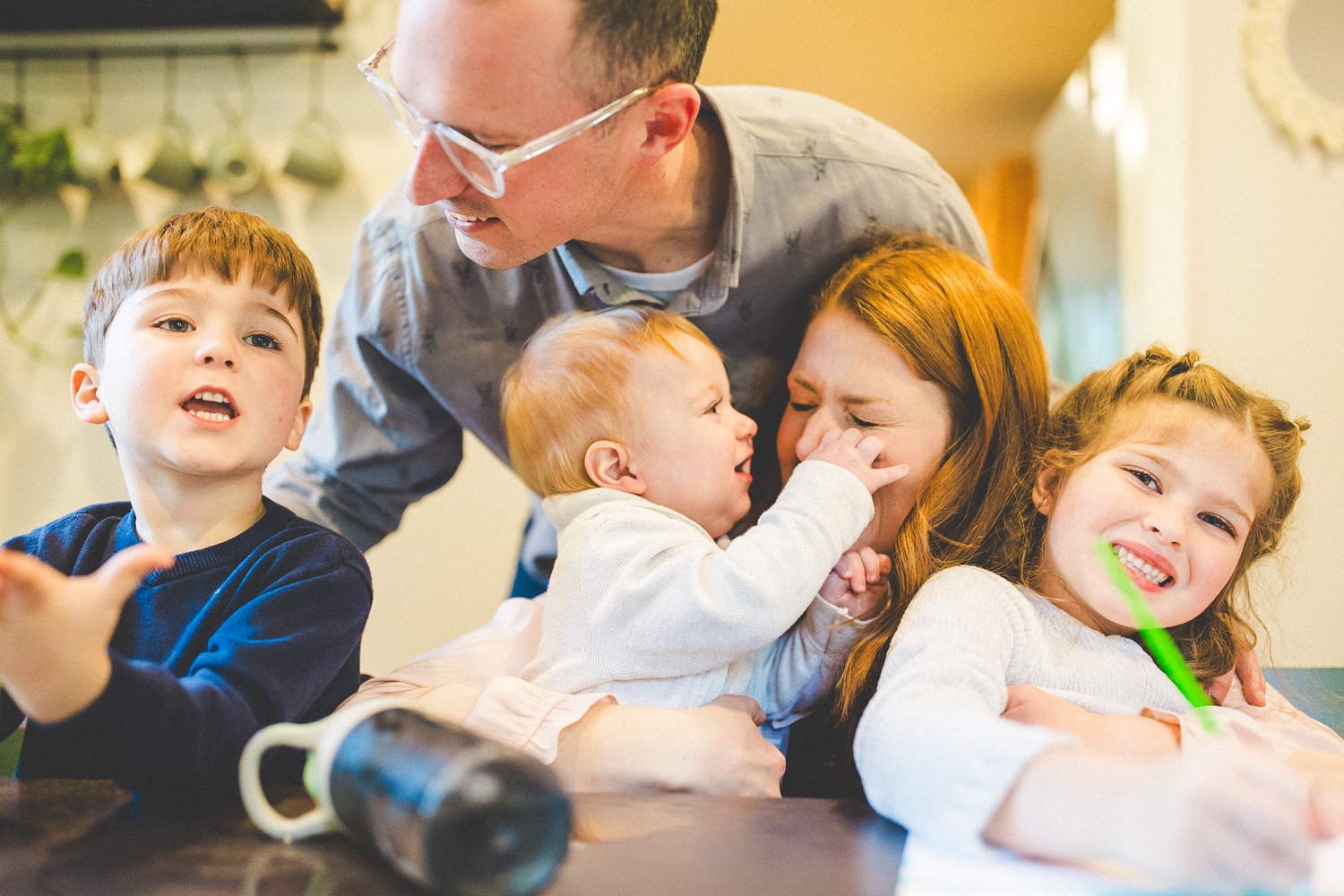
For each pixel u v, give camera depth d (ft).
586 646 2.93
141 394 2.62
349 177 6.98
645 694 2.90
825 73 10.82
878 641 2.98
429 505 7.14
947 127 12.94
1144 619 2.60
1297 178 5.92
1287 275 5.93
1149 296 6.02
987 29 9.61
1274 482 3.03
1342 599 5.69
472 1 2.53
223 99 7.02
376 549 7.16
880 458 3.18
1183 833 1.57
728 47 10.14
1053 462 3.16
